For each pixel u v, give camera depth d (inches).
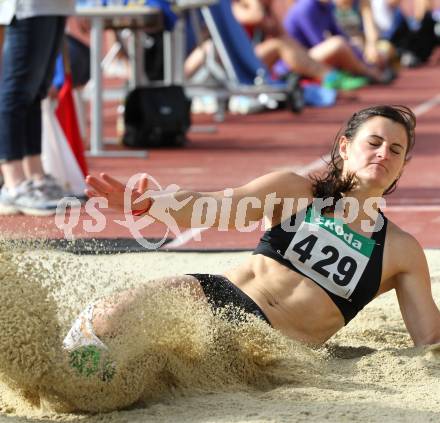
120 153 944.9
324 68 1425.9
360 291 357.1
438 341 363.9
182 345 331.0
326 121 1246.3
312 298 352.5
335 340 400.8
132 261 514.3
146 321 318.3
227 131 1160.2
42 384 303.7
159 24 949.2
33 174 658.8
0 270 303.7
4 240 330.0
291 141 1067.3
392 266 362.9
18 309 299.1
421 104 1422.2
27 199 649.0
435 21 2089.1
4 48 647.1
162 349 323.9
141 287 331.0
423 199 727.7
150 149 1002.1
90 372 301.1
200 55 1240.8
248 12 1384.1
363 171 359.6
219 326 337.7
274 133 1135.6
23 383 303.3
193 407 303.9
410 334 369.4
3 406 314.7
